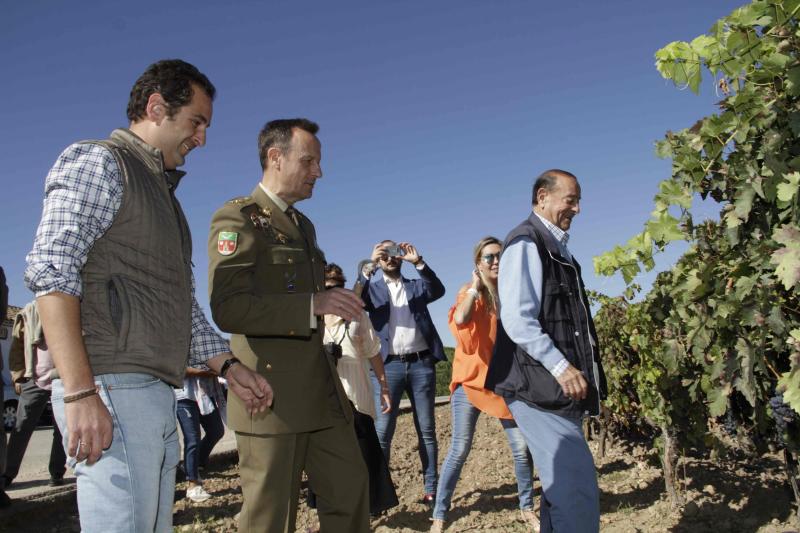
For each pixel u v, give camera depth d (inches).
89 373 72.2
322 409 111.3
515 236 130.0
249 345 109.8
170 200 88.1
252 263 108.7
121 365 77.9
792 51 110.8
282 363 108.3
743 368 126.2
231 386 102.0
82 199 76.9
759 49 116.4
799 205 109.0
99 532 73.2
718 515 185.3
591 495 118.6
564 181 134.9
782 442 156.0
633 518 191.3
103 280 79.1
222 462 298.2
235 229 108.7
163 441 81.0
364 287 220.5
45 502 216.1
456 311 184.4
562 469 118.9
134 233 81.7
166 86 88.3
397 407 215.9
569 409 121.7
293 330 105.1
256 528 105.0
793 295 123.6
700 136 121.7
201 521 204.1
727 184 124.1
